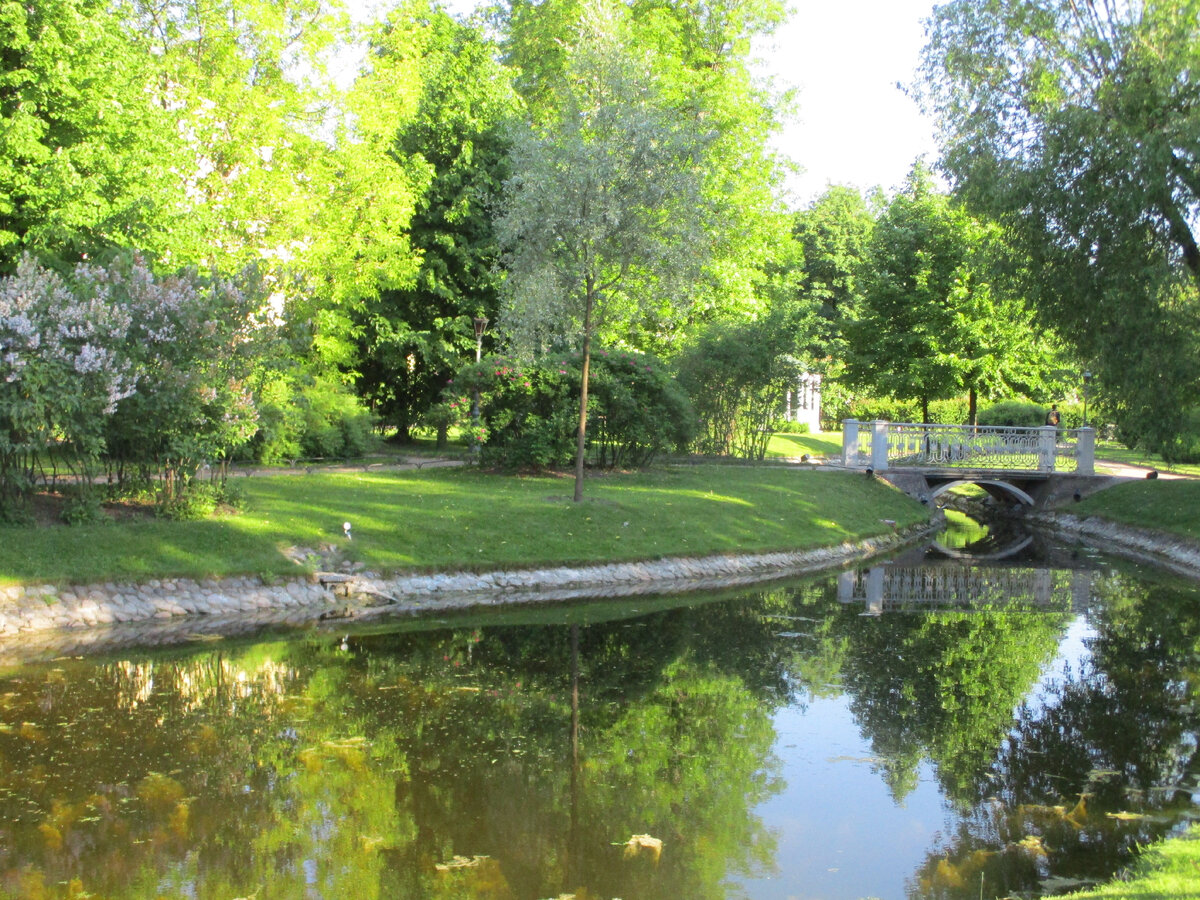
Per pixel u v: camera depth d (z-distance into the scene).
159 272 17.94
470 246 31.56
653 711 9.96
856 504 24.75
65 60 17.12
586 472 23.61
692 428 25.64
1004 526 29.19
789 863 6.53
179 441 14.00
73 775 7.68
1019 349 33.69
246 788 7.53
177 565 13.41
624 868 6.41
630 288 19.00
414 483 20.20
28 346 12.29
